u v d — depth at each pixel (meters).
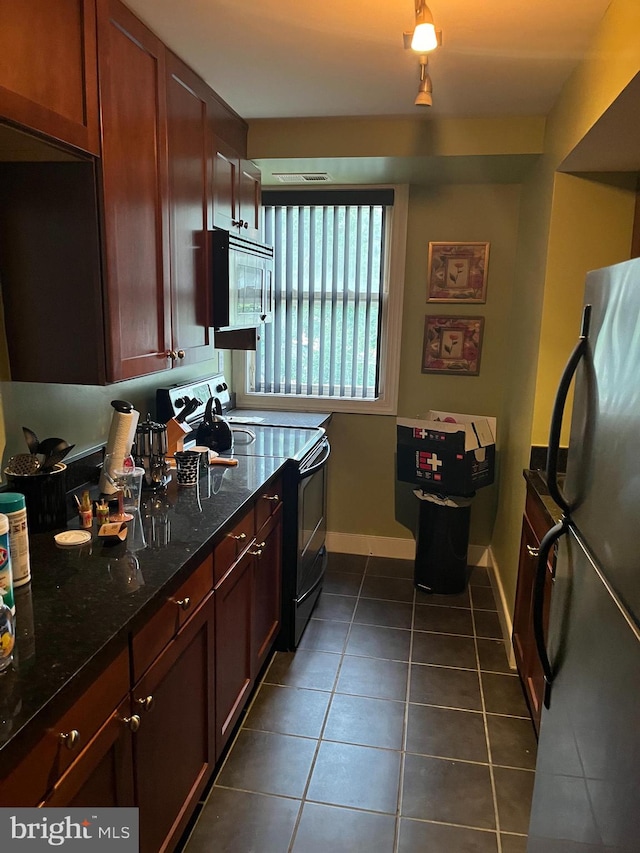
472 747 2.13
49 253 1.62
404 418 3.27
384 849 1.71
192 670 1.63
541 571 1.39
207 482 2.20
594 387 1.17
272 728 2.20
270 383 3.75
